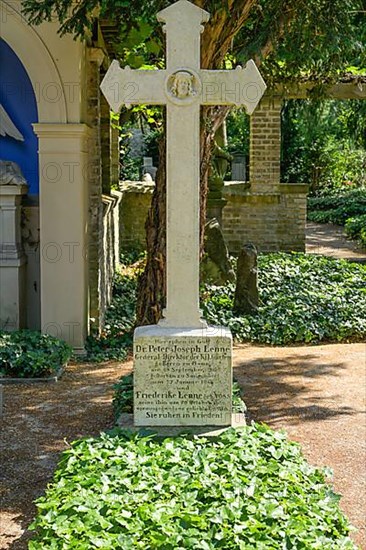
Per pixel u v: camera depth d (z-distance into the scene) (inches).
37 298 398.3
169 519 147.0
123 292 534.9
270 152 694.5
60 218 369.1
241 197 697.6
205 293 489.1
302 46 338.3
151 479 166.4
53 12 353.4
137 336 222.2
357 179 1296.8
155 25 300.8
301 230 701.3
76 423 267.4
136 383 223.1
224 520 146.9
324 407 291.7
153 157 1047.0
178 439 196.5
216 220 551.5
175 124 222.7
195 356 222.5
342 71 412.5
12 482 215.9
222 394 223.3
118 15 314.0
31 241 395.5
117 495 158.1
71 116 362.3
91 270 405.7
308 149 1245.1
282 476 170.9
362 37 378.6
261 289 498.3
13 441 249.3
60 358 341.1
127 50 436.1
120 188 644.7
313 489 168.2
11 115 390.6
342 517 157.2
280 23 326.3
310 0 320.2
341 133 925.8
